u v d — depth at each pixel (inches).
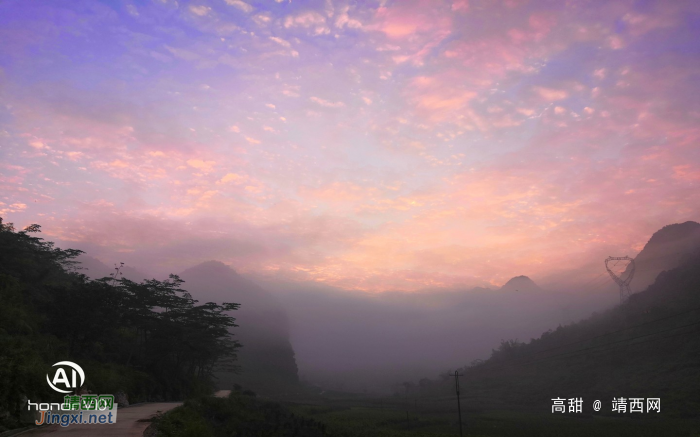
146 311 2529.5
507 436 2591.0
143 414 1300.4
